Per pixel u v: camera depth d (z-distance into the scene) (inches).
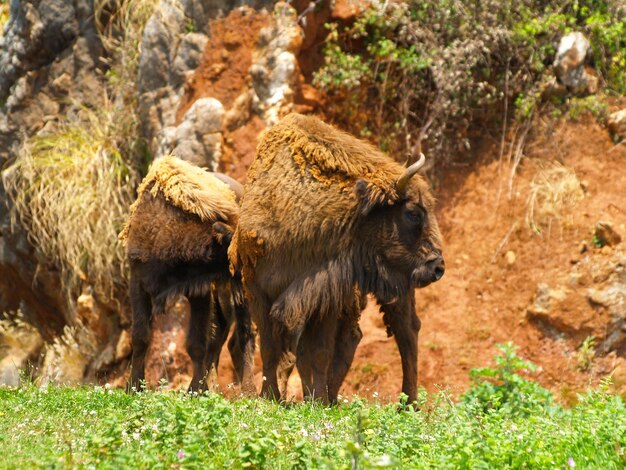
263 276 1173.7
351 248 1141.7
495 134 1830.7
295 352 1255.5
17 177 1969.7
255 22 1802.4
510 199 1750.7
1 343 2078.0
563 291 1643.7
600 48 1857.8
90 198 1884.8
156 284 1309.1
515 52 1831.9
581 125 1793.8
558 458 708.0
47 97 2078.0
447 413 938.7
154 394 976.3
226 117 1769.2
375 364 1646.2
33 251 2005.4
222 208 1306.6
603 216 1696.6
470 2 1847.9
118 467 609.0
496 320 1670.8
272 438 698.2
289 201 1147.9
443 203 1791.3
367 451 716.0
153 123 1854.1
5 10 2348.7
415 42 1825.8
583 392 1583.4
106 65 2073.1
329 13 1819.6
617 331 1609.3
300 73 1792.6
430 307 1704.0
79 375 1893.5
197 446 640.4
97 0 2048.5
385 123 1856.5
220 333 1408.7
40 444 740.7
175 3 1861.5
